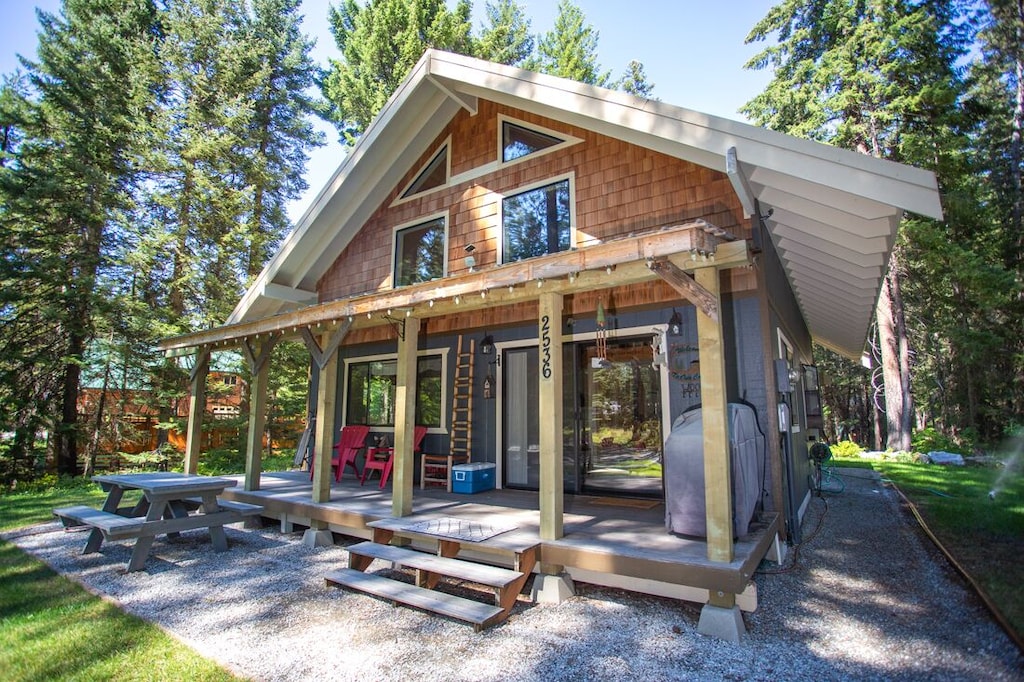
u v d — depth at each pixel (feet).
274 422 59.06
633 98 15.92
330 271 29.71
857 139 56.39
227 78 52.39
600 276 13.33
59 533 21.38
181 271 50.19
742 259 14.84
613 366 20.03
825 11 56.85
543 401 14.05
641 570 11.84
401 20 53.26
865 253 17.54
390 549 14.70
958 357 58.75
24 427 41.37
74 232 44.91
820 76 55.26
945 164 50.29
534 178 21.94
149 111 50.52
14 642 10.98
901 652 10.18
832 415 90.68
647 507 17.70
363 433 26.18
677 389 18.28
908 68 51.72
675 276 11.80
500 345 23.20
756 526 14.64
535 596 13.29
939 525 20.80
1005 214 55.52
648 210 18.86
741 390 16.81
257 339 24.21
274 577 15.34
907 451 56.13
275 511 20.56
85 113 45.50
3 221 40.81
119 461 49.42
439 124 25.20
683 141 14.79
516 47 68.08
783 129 61.62
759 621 11.75
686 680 9.28
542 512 13.66
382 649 10.62
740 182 14.35
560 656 10.23
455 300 15.69
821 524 21.44
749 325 16.85
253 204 53.83
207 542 19.51
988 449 53.62
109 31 48.11
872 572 14.99
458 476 21.66
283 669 9.79
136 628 11.69
